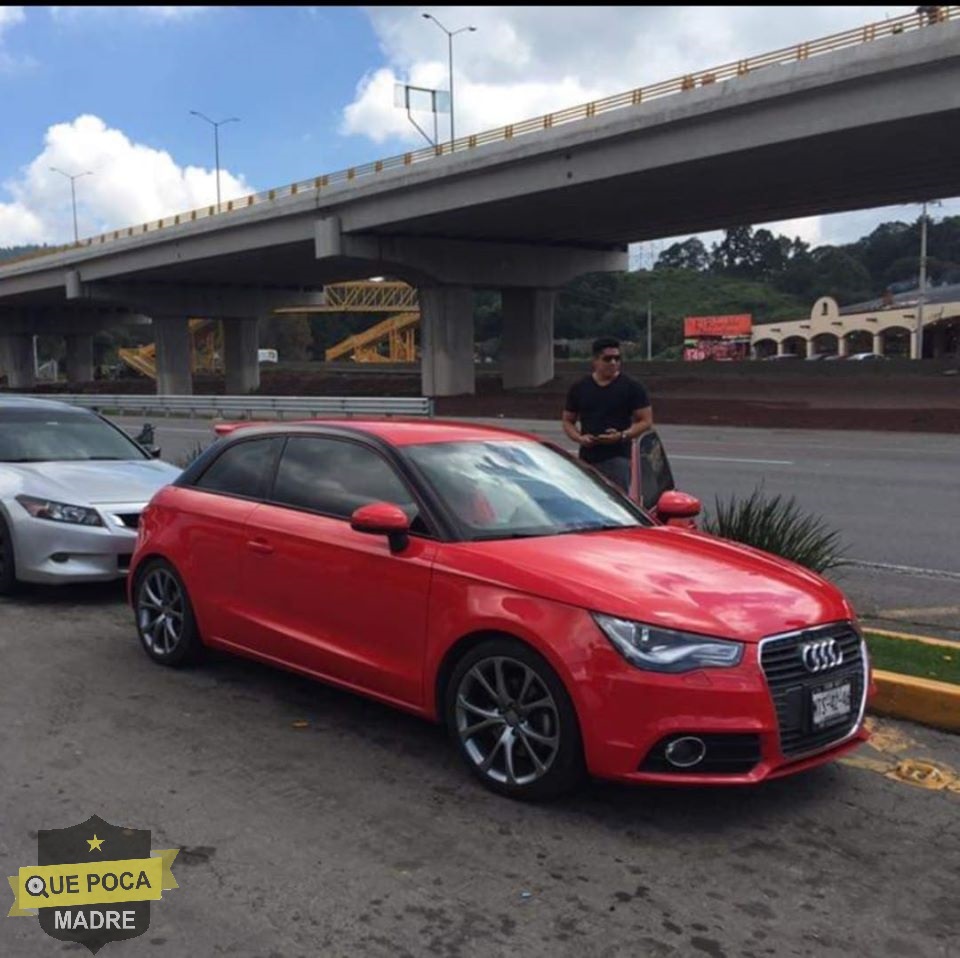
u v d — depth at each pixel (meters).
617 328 147.62
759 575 4.39
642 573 4.25
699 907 3.43
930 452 19.06
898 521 11.25
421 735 5.02
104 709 5.37
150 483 8.26
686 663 3.81
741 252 197.00
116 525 7.69
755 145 27.56
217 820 4.06
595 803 4.24
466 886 3.55
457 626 4.34
